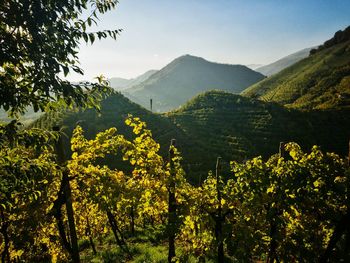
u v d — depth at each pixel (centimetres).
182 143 8744
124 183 1145
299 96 17950
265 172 965
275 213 903
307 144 9319
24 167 607
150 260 1505
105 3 610
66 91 576
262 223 935
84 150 1172
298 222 920
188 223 1053
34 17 519
